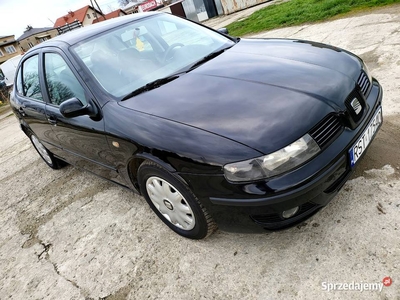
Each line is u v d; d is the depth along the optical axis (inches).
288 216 67.1
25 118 139.8
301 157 62.1
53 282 89.4
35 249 106.2
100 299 79.5
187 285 74.9
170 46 112.7
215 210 70.4
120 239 97.0
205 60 100.8
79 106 86.7
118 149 86.0
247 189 62.5
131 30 112.0
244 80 80.4
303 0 410.3
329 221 77.5
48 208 129.1
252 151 61.4
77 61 97.8
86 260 93.3
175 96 82.0
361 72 83.7
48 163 164.4
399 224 70.6
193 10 807.1
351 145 69.7
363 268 64.7
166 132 72.0
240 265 74.8
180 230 86.9
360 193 81.9
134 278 81.9
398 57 153.9
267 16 410.6
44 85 117.3
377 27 209.5
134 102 85.3
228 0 706.8
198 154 66.1
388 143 96.7
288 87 73.5
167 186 79.7
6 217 134.0
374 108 79.8
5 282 95.7
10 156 215.6
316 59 86.0
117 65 99.0
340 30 231.9
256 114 67.3
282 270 70.1
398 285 59.7
